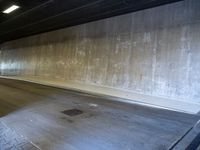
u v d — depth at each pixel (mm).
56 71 12070
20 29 13141
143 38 7281
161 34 6707
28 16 9586
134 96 6621
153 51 6914
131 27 7766
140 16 7449
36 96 6574
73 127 3510
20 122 3752
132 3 6914
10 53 19156
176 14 6328
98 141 2896
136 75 7426
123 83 7926
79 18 9461
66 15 9203
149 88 6953
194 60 5809
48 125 3598
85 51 9984
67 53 11211
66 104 5438
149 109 5012
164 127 3545
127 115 4375
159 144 2789
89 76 9625
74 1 7301
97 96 6941
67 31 11352
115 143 2832
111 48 8555
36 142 2840
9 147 2660
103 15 8617
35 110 4676
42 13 8984
